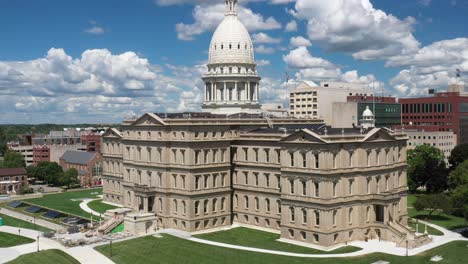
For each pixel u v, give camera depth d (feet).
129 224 432.25
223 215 464.24
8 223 491.72
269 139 440.86
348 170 391.86
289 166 404.57
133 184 498.69
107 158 595.06
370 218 405.59
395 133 453.99
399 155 443.73
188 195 439.22
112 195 589.32
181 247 386.73
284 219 409.90
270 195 442.50
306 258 353.51
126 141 507.30
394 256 354.33
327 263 339.98
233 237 422.41
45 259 354.33
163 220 459.32
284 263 342.44
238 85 616.80
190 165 439.22
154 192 466.29
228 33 621.72
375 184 410.52
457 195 422.41
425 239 387.14
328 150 379.14
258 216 453.99
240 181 468.75
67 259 353.72
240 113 575.38
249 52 627.46
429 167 611.06
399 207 436.76
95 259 354.54
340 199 387.55
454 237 405.80
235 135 480.64
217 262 347.15
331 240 381.60
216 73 619.67
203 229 447.01
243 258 356.18
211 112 616.80
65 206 567.59
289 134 411.13
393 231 392.06
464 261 339.57
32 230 456.86
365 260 345.51
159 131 465.06
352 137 396.57
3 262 352.90
